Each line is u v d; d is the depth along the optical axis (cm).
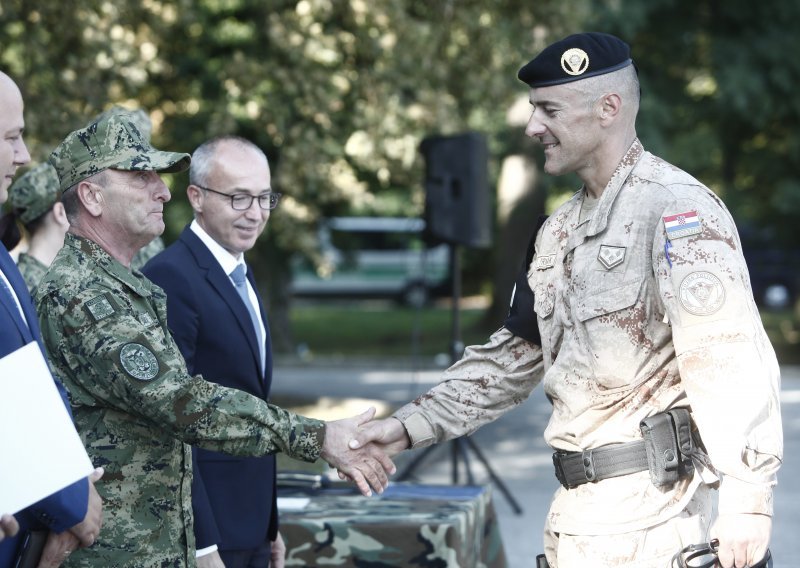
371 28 1784
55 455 408
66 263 493
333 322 4125
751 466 430
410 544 655
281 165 1820
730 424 433
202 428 485
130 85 1633
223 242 614
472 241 1322
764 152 3170
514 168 3192
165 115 2047
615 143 480
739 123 3127
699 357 439
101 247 500
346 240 3747
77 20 1562
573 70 473
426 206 1343
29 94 1527
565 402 476
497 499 1302
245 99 1862
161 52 1870
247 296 625
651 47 3078
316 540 662
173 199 2358
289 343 3033
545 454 1593
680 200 457
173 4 1748
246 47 2002
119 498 485
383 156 1838
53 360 485
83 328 479
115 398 482
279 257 2778
